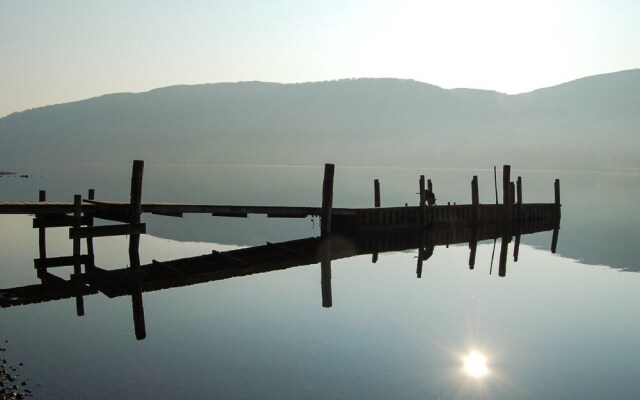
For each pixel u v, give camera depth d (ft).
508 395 37.99
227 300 59.72
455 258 90.07
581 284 70.44
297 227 132.87
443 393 38.19
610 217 164.45
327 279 70.33
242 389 38.04
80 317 52.90
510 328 51.90
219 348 45.50
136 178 61.26
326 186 81.00
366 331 50.49
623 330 51.49
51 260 66.39
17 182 296.51
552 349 46.73
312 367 41.98
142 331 48.73
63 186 261.44
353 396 37.40
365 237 103.71
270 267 72.43
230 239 109.29
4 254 86.58
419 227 110.63
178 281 63.10
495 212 129.59
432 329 51.31
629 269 81.25
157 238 108.58
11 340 46.37
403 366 42.70
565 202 227.20
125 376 39.78
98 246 96.12
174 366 41.65
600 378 40.88
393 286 67.97
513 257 91.97
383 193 254.68
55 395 36.52
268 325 51.60
